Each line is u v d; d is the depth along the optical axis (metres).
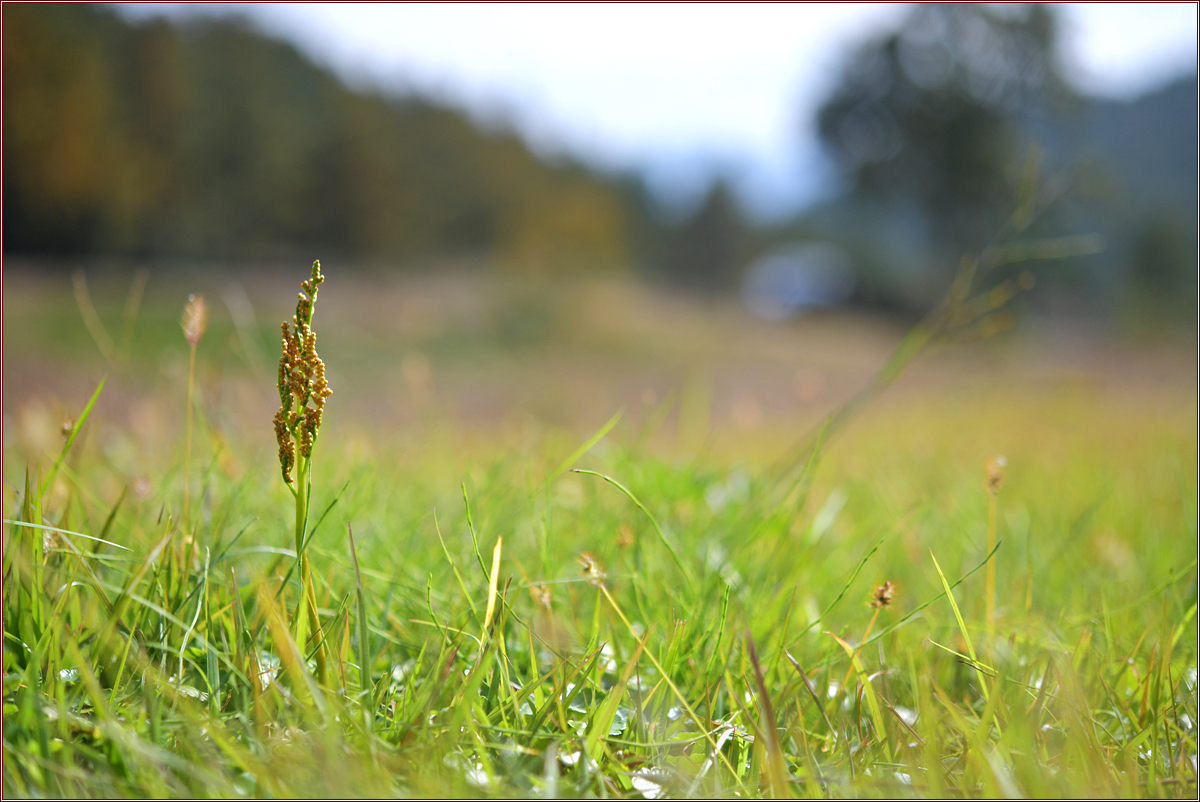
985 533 1.07
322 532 0.90
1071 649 0.85
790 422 2.76
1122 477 1.46
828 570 0.96
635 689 0.82
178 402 1.13
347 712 0.76
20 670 0.77
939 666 0.85
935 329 0.95
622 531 0.86
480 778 0.76
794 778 0.75
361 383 3.77
